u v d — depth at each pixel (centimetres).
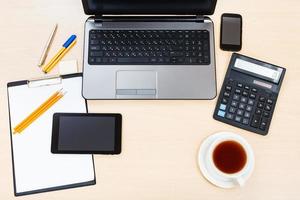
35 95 82
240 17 88
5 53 85
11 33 87
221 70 85
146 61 84
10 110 81
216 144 75
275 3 90
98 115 81
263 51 87
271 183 77
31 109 81
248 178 77
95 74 83
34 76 84
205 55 84
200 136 81
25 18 88
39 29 87
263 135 81
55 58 85
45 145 79
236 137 76
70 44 86
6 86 83
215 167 73
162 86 83
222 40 86
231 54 87
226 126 82
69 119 80
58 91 82
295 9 90
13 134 79
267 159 79
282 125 82
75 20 88
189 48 84
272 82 83
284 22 90
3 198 76
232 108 82
